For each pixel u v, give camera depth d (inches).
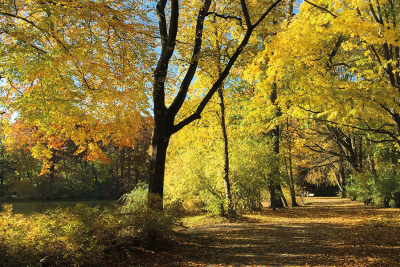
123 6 286.8
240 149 596.7
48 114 367.6
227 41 476.4
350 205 786.8
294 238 329.1
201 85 533.0
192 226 441.4
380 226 387.2
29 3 280.2
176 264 221.1
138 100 329.1
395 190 667.4
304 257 243.0
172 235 300.8
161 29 355.3
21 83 359.3
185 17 417.7
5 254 172.6
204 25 470.3
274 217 529.0
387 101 372.5
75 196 1562.5
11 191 1459.2
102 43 314.7
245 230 389.4
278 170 629.3
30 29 308.3
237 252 265.4
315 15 463.2
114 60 314.5
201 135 587.8
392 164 724.0
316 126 959.6
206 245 294.5
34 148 414.3
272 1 428.8
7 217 225.8
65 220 216.1
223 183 557.9
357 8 420.2
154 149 334.3
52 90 345.7
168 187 685.9
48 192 1480.1
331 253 252.1
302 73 410.9
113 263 212.1
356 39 514.3
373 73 427.8
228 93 677.9
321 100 395.2
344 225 415.8
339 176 1430.9
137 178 1631.4
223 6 471.8
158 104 338.3
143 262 220.8
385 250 249.6
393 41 348.2
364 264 211.3
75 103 344.8
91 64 297.4
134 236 256.1
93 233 218.4
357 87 398.0
